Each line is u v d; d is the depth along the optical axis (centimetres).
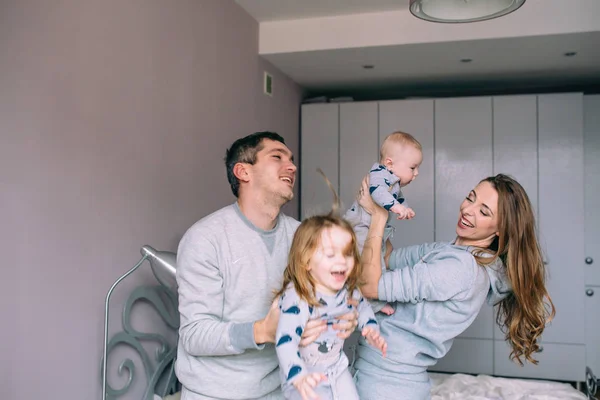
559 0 339
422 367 177
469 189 436
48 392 188
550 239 422
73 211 200
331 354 153
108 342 216
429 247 197
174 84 270
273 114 414
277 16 373
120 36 227
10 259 173
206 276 167
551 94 426
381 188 179
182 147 278
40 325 185
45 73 187
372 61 405
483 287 175
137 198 239
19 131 177
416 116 447
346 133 461
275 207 177
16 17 176
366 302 165
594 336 429
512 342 188
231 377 167
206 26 305
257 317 171
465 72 436
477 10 217
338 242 147
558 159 423
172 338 262
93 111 211
